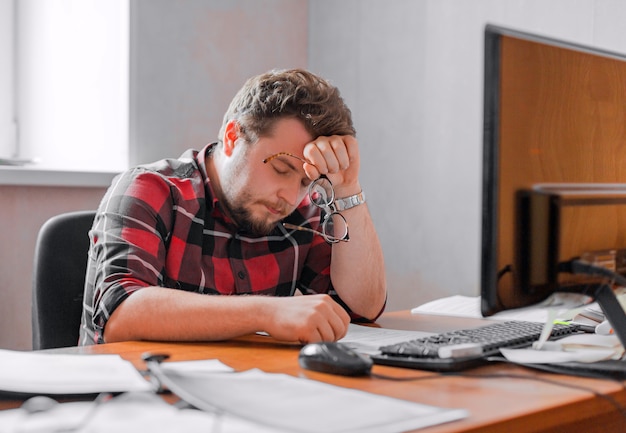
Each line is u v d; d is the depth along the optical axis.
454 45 2.55
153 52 2.65
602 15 2.22
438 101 2.60
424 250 2.66
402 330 1.36
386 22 2.77
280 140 1.48
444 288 2.59
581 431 0.87
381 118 2.79
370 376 0.93
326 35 3.00
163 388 0.82
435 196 2.62
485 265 0.88
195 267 1.56
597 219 0.98
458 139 2.54
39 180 2.38
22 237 2.40
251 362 1.02
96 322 1.30
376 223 2.82
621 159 1.03
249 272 1.64
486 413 0.76
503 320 1.46
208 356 1.07
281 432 0.65
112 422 0.69
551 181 0.93
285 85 1.50
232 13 2.85
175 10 2.70
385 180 2.79
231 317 1.16
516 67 0.89
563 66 0.95
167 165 1.62
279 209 1.54
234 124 1.55
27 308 2.42
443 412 0.73
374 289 1.59
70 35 2.69
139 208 1.45
